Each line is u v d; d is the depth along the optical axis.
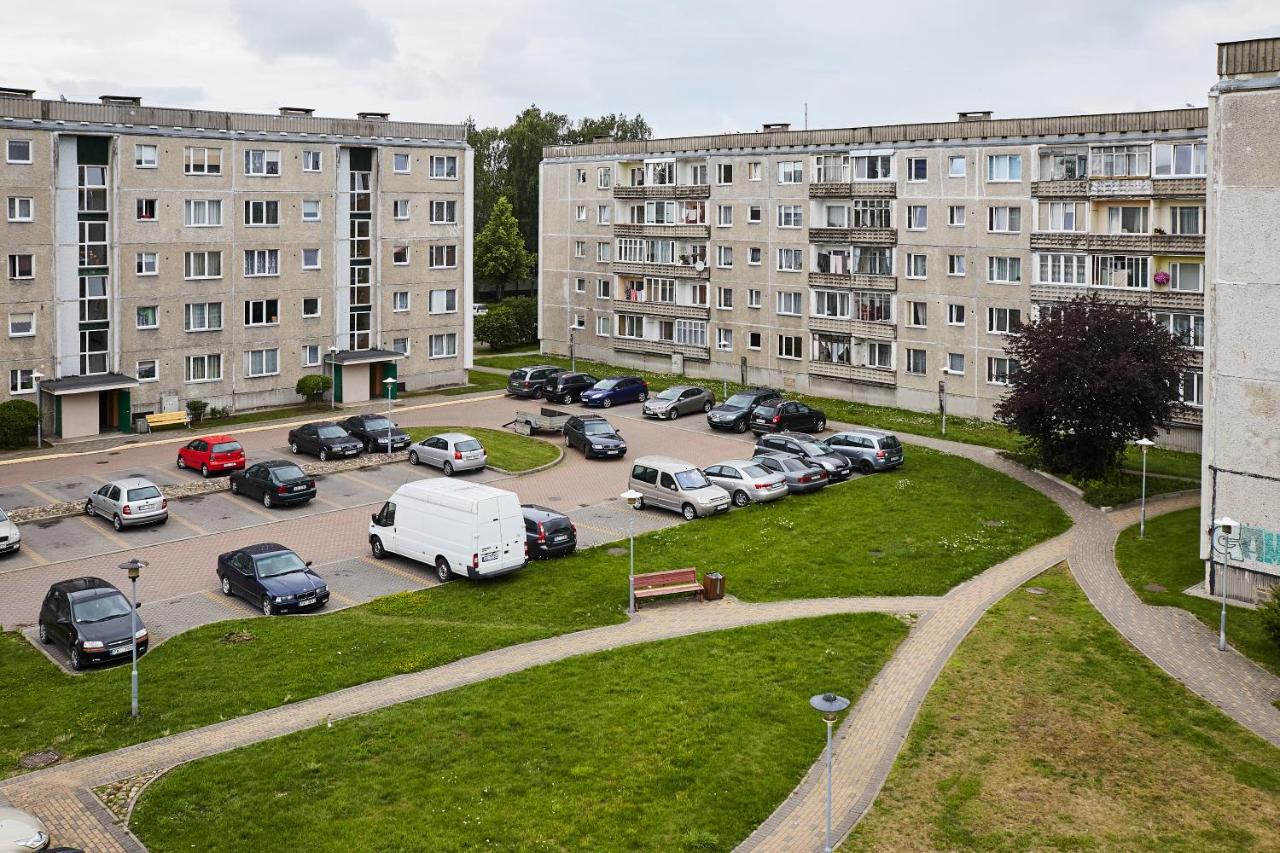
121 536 41.28
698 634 30.55
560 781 22.44
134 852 19.88
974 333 63.62
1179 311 55.56
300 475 45.50
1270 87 30.73
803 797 22.19
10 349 55.19
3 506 44.91
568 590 34.66
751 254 73.94
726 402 61.59
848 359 70.25
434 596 34.34
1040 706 26.23
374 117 69.56
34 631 32.12
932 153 64.31
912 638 30.38
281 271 64.75
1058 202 59.72
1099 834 21.11
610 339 83.50
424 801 21.59
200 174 60.94
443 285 72.06
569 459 53.62
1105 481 47.88
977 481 48.84
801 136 70.44
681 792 22.11
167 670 28.09
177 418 59.81
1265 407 31.75
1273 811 21.84
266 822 20.81
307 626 31.55
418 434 58.12
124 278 58.66
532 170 128.88
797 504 45.12
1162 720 25.55
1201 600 33.38
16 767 23.11
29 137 54.78
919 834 21.00
